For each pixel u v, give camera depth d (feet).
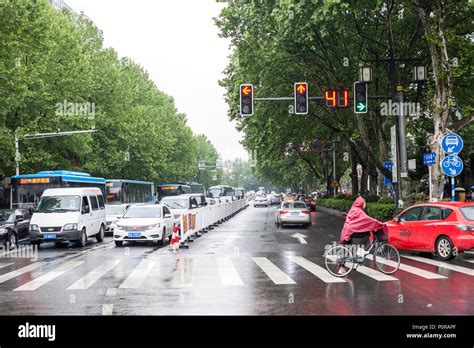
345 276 40.14
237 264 47.98
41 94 108.37
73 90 123.03
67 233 67.67
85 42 157.28
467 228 47.32
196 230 78.59
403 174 77.00
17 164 106.73
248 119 100.12
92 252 62.28
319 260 50.75
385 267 41.22
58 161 128.47
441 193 65.77
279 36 79.36
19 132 91.20
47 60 116.16
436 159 66.13
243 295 32.71
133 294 33.65
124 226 69.15
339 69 91.56
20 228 72.28
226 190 273.33
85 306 30.17
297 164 239.09
